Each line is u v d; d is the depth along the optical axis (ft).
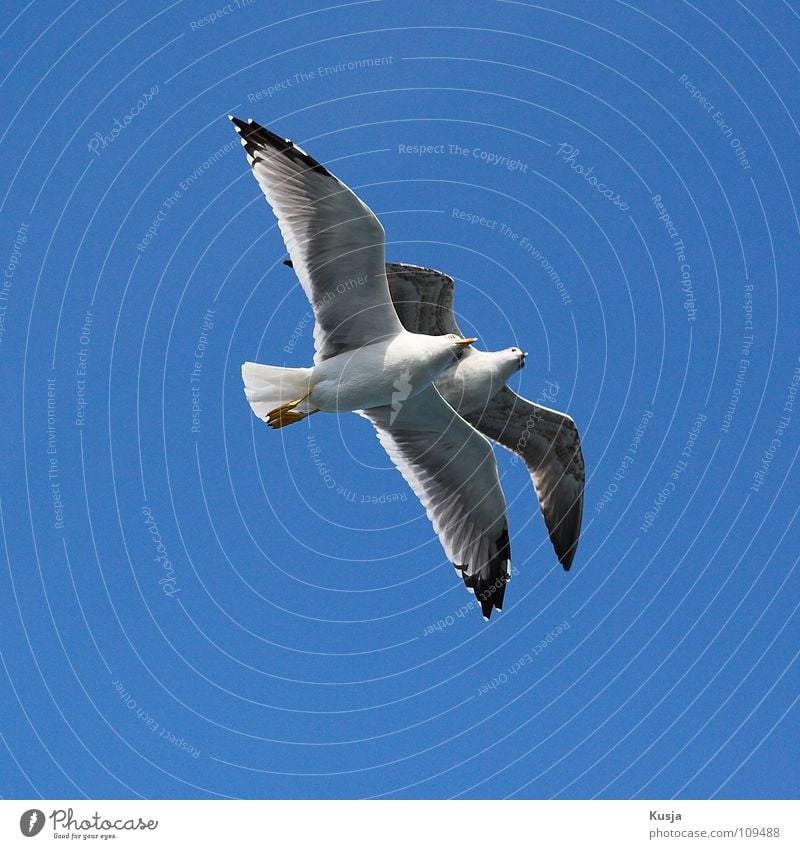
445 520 39.68
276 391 35.17
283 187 33.37
